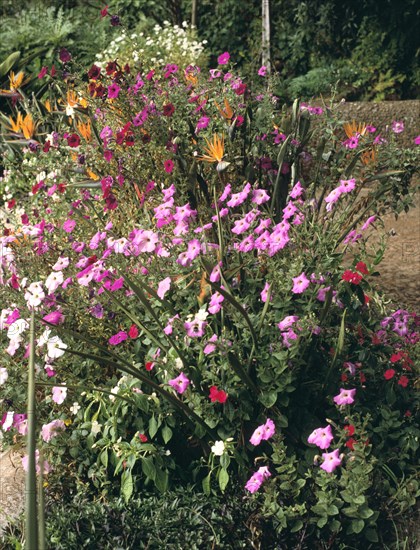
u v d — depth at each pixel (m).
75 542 2.58
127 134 3.83
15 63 7.32
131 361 3.07
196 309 3.03
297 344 2.74
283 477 2.67
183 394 2.84
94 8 10.01
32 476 1.41
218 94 3.86
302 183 3.68
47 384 2.72
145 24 9.24
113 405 2.89
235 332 2.97
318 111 3.81
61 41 8.87
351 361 3.04
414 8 8.66
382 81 8.77
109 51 8.05
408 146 7.62
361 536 2.65
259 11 9.48
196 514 2.66
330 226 3.29
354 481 2.61
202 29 9.75
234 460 2.87
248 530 2.65
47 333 2.92
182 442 2.92
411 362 3.12
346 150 3.62
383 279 4.66
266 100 3.74
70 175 4.07
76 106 3.96
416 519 2.74
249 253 3.03
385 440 2.93
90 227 3.75
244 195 3.07
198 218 3.53
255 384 2.84
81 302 3.20
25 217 3.77
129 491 2.72
